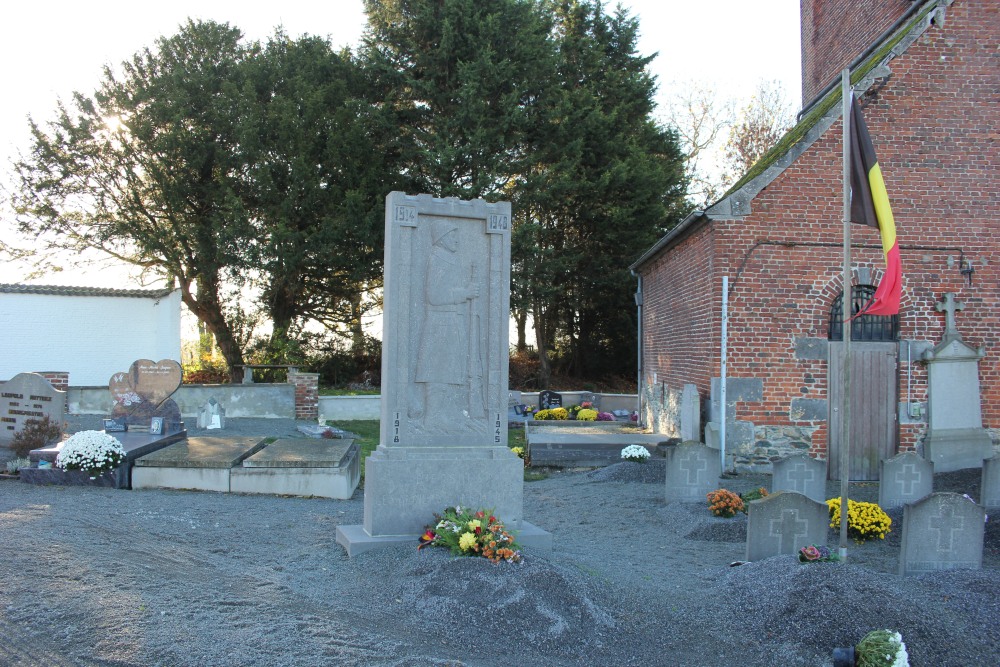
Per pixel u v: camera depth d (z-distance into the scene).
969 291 15.37
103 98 27.91
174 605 5.98
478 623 5.86
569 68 33.12
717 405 15.10
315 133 27.66
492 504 8.14
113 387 14.43
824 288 15.17
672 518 11.08
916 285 15.34
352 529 8.12
